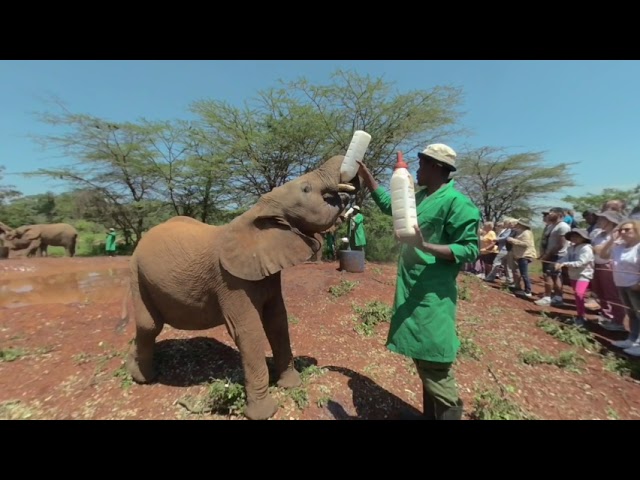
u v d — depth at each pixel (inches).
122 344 185.3
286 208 116.4
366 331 197.2
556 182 1056.2
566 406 143.3
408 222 92.2
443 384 104.5
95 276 456.4
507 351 187.8
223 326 200.4
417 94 595.2
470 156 1055.6
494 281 382.9
